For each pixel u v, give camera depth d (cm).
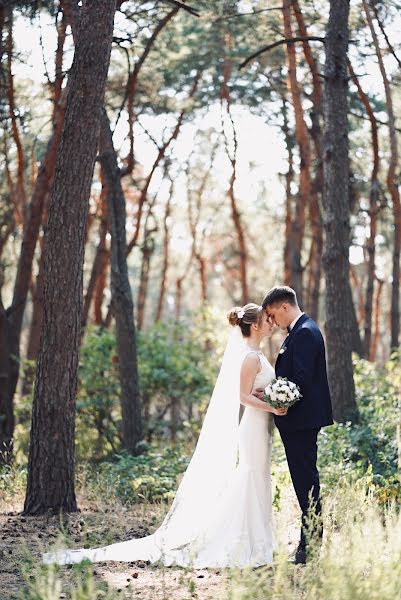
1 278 2228
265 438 700
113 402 1644
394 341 2073
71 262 898
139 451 1360
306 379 650
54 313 901
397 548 515
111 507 945
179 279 3278
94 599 481
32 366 1736
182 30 1694
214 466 717
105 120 1329
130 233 3005
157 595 562
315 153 2186
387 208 2245
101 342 1664
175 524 710
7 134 1858
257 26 1531
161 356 1681
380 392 1355
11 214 2228
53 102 1588
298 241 1862
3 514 902
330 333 1185
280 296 685
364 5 1437
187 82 2241
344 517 626
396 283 2055
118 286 1363
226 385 722
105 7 894
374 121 1827
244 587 505
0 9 1312
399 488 805
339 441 1012
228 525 685
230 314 715
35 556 679
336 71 1193
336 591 471
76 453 1593
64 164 895
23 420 1731
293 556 659
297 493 657
